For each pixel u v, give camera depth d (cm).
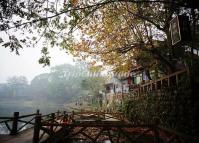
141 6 1317
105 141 1267
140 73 2808
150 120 1384
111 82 4881
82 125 695
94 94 5972
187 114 854
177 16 855
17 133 1113
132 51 1756
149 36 1568
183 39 833
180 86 954
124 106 2269
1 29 682
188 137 539
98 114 2134
